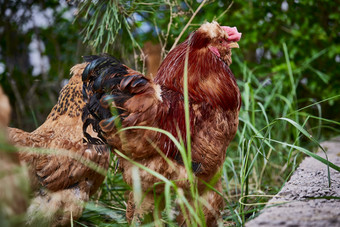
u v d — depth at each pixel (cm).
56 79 670
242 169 325
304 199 254
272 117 550
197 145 270
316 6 653
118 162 299
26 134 306
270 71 623
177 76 283
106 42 401
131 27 421
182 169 269
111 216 351
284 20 618
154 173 224
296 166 394
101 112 267
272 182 428
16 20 652
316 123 622
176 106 270
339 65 642
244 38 610
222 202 288
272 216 221
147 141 259
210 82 276
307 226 204
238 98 288
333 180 304
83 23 506
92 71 277
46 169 304
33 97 658
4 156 192
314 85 617
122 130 244
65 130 332
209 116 272
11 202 184
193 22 515
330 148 449
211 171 278
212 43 284
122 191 406
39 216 303
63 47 660
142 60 406
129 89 260
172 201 368
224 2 595
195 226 238
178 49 294
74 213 316
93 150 321
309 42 636
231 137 289
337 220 212
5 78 680
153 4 411
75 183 320
